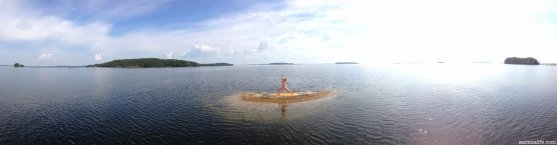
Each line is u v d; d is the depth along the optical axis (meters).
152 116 32.47
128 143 23.34
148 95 50.25
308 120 29.30
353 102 38.97
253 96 43.59
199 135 25.09
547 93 48.12
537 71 137.12
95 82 82.19
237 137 24.36
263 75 115.81
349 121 28.78
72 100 45.28
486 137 23.38
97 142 23.66
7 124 29.33
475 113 31.64
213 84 71.38
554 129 25.27
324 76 101.75
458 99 41.66
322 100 40.03
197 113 33.50
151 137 24.80
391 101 39.88
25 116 33.03
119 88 63.53
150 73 145.12
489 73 118.25
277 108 35.00
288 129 26.31
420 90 52.97
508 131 24.83
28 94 53.88
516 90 52.81
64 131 26.77
